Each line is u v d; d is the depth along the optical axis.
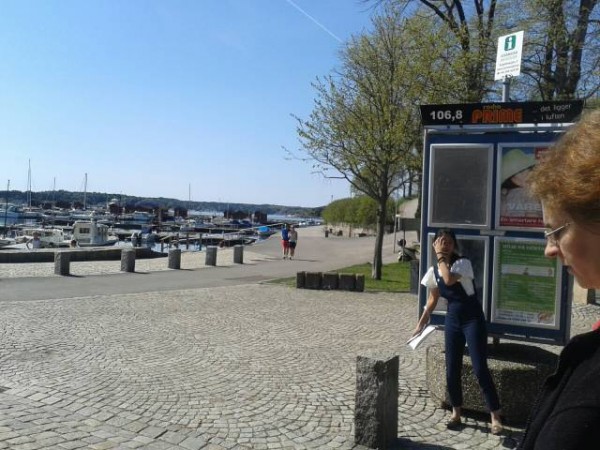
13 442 4.80
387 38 18.84
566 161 1.19
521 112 6.11
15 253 21.88
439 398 6.01
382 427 4.89
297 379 7.03
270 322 11.00
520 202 6.13
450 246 5.47
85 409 5.74
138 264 23.83
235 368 7.49
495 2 19.06
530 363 5.66
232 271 21.94
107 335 9.41
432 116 6.49
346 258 31.44
